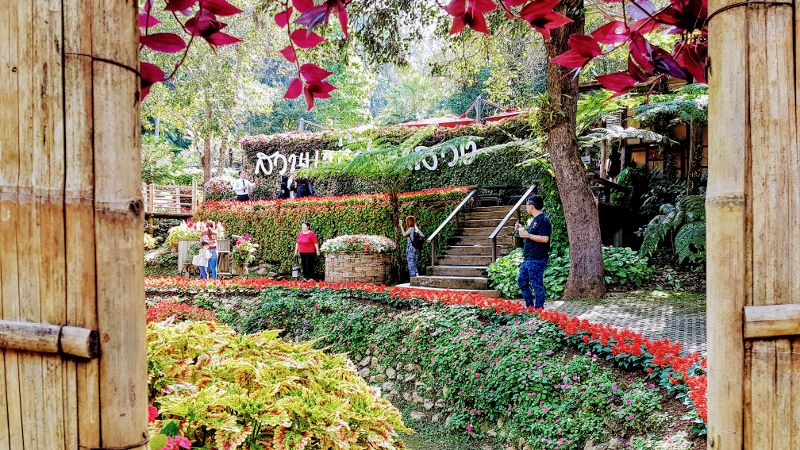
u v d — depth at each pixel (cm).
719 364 88
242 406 197
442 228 1106
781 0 85
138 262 88
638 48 113
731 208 85
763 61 85
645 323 678
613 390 411
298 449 186
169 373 216
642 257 998
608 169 1333
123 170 86
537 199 657
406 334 635
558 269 926
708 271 90
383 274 1170
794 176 85
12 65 85
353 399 239
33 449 86
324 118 2745
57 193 84
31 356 86
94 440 84
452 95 2909
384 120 3434
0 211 85
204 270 1160
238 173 2428
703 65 114
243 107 2214
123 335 86
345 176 1658
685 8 112
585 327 511
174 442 157
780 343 85
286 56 123
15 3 85
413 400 582
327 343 697
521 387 469
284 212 1418
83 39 83
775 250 85
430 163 1516
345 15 109
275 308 776
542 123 857
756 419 85
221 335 265
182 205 1920
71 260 84
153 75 113
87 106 83
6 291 86
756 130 85
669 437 341
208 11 114
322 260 1361
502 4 115
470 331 574
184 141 3650
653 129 1200
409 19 966
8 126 85
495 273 948
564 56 121
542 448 421
